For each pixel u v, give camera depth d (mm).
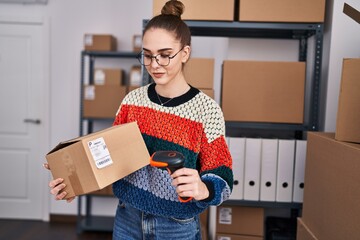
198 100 954
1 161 3182
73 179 893
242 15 1622
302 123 1685
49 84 3127
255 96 1686
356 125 1129
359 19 1612
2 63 3129
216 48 2607
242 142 1679
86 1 3066
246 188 1695
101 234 2889
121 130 913
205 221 2096
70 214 3188
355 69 1132
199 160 960
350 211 1041
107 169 876
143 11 3059
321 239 1274
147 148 970
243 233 1809
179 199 859
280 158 1670
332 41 1714
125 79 3086
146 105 999
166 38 890
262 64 1676
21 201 3205
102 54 2873
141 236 1019
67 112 3152
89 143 861
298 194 1676
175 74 938
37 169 3182
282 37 1951
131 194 992
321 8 1605
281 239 1811
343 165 1093
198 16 1622
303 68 1666
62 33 3096
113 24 3076
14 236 2789
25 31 3100
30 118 3166
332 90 1729
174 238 985
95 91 2801
